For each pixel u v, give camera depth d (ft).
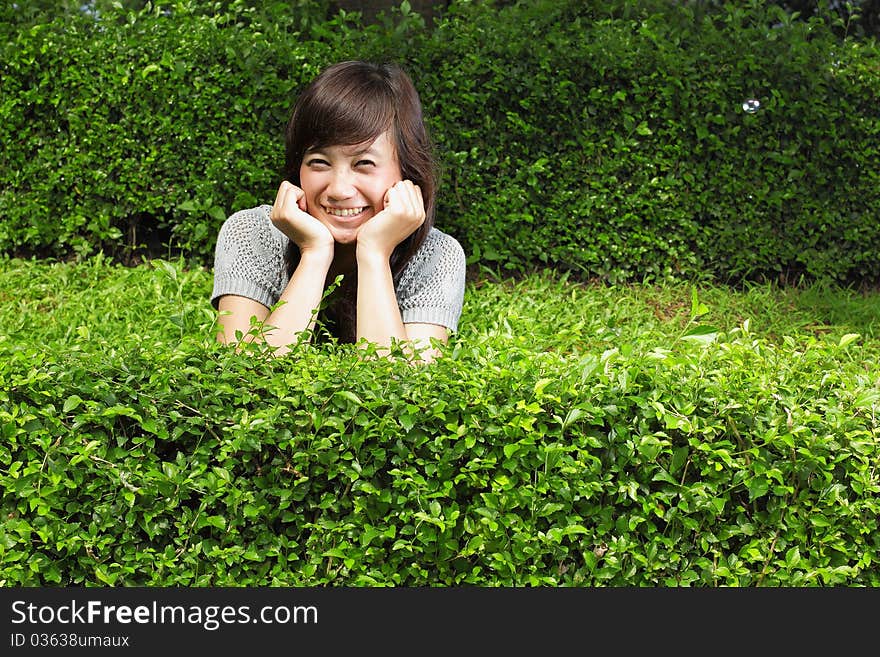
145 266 18.39
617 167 19.15
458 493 8.00
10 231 19.27
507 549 7.97
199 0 21.12
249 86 18.54
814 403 8.16
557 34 19.47
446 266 11.13
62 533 7.68
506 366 8.23
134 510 7.75
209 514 7.98
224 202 18.92
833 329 16.93
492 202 18.88
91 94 18.81
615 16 21.49
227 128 18.79
